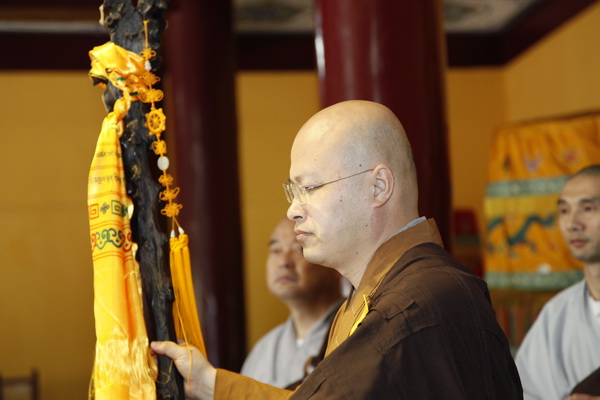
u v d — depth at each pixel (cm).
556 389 256
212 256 554
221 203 557
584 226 254
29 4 504
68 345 781
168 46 562
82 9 514
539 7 736
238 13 736
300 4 718
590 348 250
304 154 165
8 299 779
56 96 787
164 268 163
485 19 780
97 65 163
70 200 793
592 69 654
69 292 786
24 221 786
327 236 164
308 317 310
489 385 151
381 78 275
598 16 643
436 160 278
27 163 788
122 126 163
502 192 381
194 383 164
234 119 568
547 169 369
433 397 145
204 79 555
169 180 165
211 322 552
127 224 162
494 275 381
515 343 357
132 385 158
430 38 280
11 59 757
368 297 160
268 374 310
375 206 164
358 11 276
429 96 278
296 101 814
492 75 826
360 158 163
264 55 807
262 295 805
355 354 148
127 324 159
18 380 699
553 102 724
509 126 386
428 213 276
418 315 148
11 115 784
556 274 360
